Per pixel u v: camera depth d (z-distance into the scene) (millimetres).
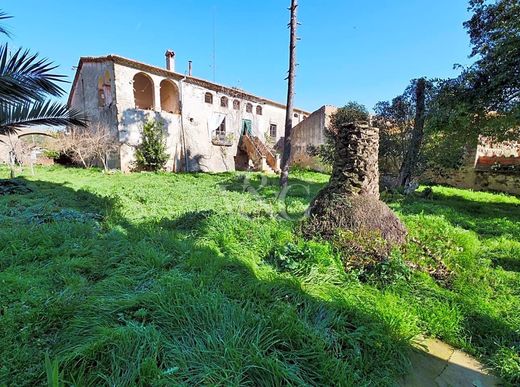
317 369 1739
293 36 10758
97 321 2025
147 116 16078
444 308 2578
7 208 5656
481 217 6660
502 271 3465
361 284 3012
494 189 12547
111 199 6727
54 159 17078
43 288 2590
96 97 16422
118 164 15133
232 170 20047
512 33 7098
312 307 2371
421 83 9703
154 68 15992
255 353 1726
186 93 17656
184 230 4516
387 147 11320
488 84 7340
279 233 4184
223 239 3930
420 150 10250
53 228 4215
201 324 1985
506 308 2674
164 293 2309
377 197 4469
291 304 2391
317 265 3180
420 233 4512
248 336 1897
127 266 3061
